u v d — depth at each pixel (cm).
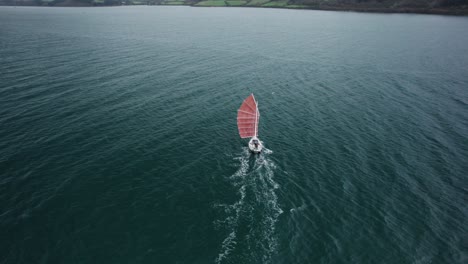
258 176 2914
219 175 2920
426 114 4238
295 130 3794
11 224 2227
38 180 2705
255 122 3444
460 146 3422
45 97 4406
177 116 4072
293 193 2672
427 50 7988
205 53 7625
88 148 3228
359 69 6369
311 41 9325
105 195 2575
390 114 4238
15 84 4834
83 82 5100
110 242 2123
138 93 4759
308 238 2195
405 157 3200
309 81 5628
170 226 2288
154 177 2841
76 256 2002
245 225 2319
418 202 2559
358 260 2025
